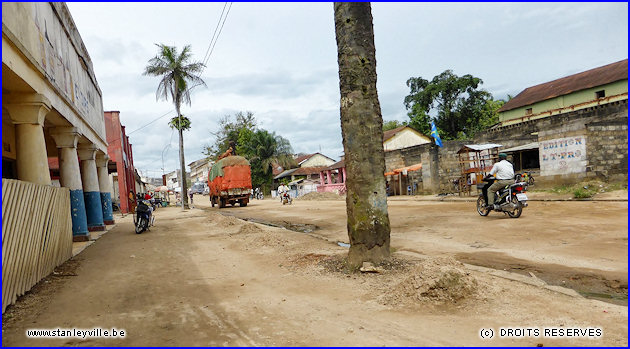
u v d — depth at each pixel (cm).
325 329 359
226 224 1288
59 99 934
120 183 2580
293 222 1430
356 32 564
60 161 1081
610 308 386
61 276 617
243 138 5178
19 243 491
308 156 5891
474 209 1378
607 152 1764
